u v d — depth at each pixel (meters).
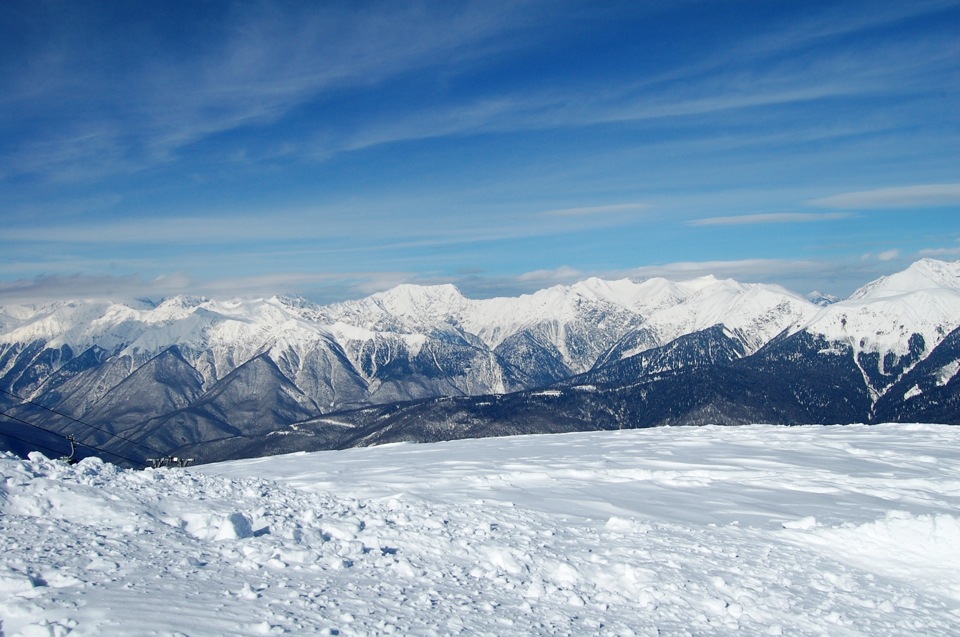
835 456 24.84
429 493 17.34
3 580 7.38
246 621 7.18
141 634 6.46
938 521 13.65
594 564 11.36
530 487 18.64
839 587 11.44
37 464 13.14
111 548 9.16
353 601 8.32
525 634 8.09
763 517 15.74
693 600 10.09
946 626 10.25
